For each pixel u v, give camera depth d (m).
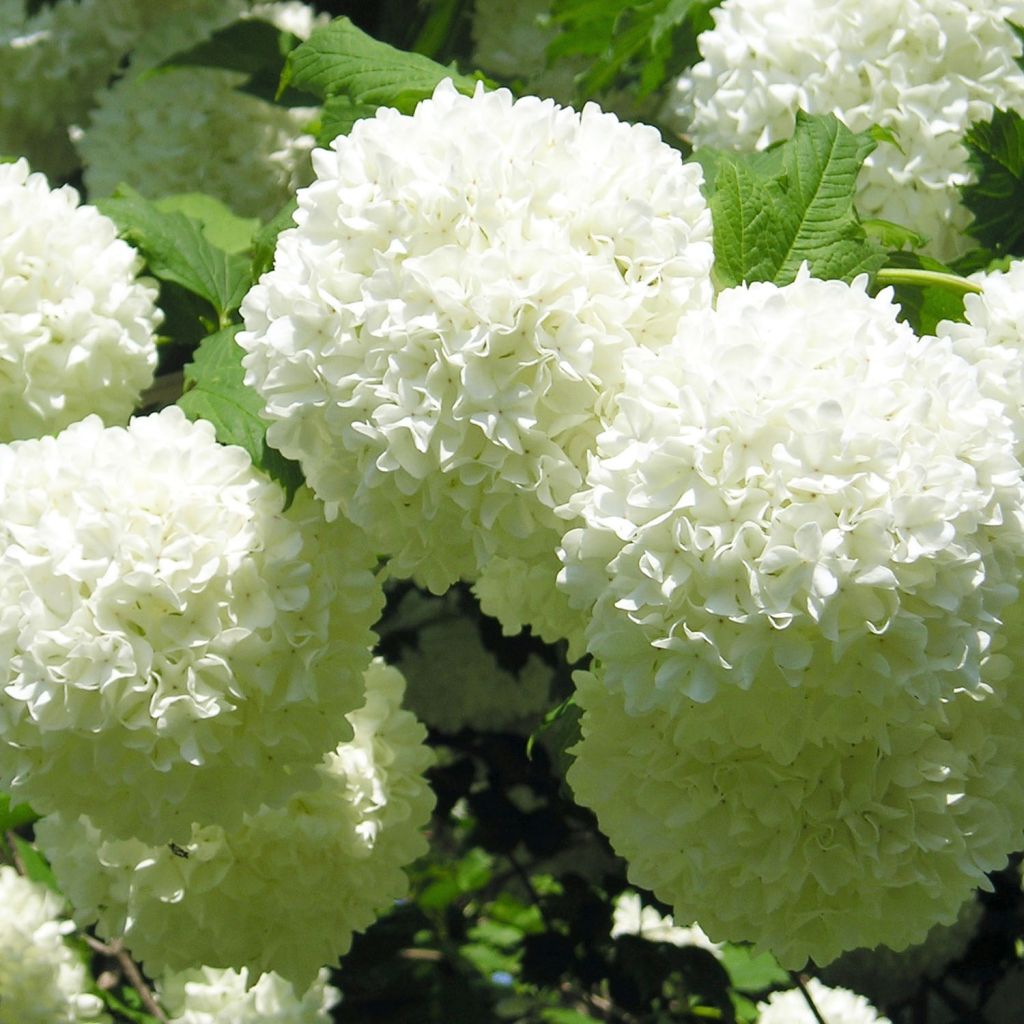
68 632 0.51
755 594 0.47
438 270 0.50
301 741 0.53
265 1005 0.71
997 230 0.62
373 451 0.51
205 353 0.57
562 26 0.82
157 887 0.58
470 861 1.11
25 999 0.70
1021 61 0.62
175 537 0.51
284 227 0.59
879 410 0.48
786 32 0.62
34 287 0.57
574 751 0.54
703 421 0.48
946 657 0.48
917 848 0.52
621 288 0.50
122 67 0.88
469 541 0.52
